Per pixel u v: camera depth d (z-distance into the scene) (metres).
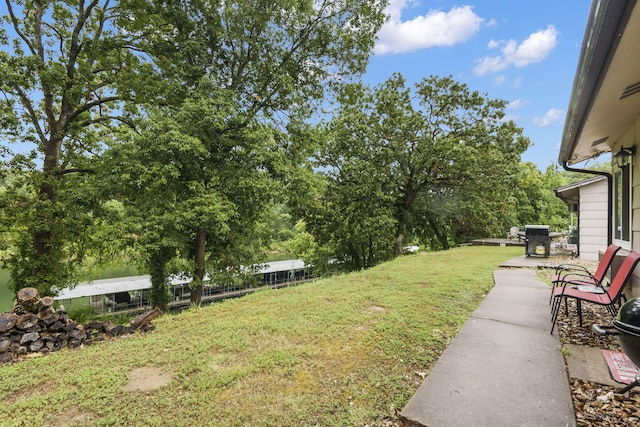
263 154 10.52
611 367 2.60
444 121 15.77
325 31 11.98
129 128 11.78
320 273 22.47
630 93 3.15
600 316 4.11
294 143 12.26
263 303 5.27
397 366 2.94
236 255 12.83
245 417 2.28
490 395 2.37
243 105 11.70
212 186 10.54
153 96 10.17
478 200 16.14
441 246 21.45
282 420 2.23
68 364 3.29
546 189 30.36
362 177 15.70
